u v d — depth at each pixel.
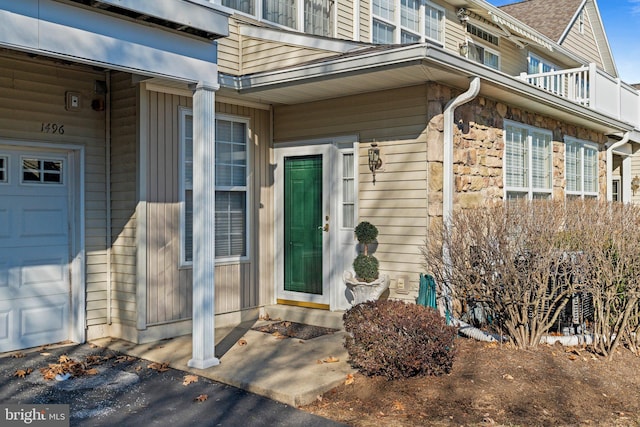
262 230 8.14
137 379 5.43
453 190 7.05
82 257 6.71
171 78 5.42
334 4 9.25
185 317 7.09
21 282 6.36
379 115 7.19
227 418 4.49
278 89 7.14
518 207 6.07
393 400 4.75
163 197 6.84
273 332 7.18
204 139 5.67
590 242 5.84
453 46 12.32
